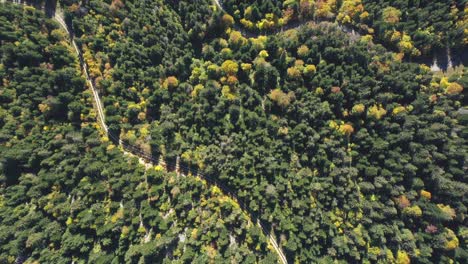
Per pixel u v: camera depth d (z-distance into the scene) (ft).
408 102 291.38
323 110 283.79
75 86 293.84
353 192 272.92
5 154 255.70
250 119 287.69
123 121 294.46
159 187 268.41
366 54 298.15
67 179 268.82
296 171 281.54
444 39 301.22
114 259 249.14
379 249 259.80
